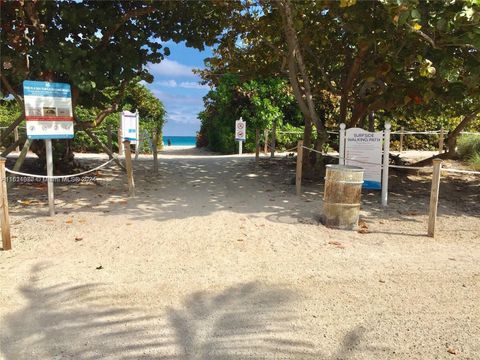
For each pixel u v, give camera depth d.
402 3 5.55
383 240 5.82
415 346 3.26
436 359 3.11
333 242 5.62
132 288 4.17
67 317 3.62
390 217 7.09
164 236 5.75
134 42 8.95
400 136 16.58
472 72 6.98
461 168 12.16
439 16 6.48
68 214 6.77
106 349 3.17
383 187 7.87
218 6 9.30
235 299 3.97
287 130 17.25
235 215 6.88
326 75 10.48
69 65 7.55
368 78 8.32
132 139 16.23
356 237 5.91
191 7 9.27
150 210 7.13
